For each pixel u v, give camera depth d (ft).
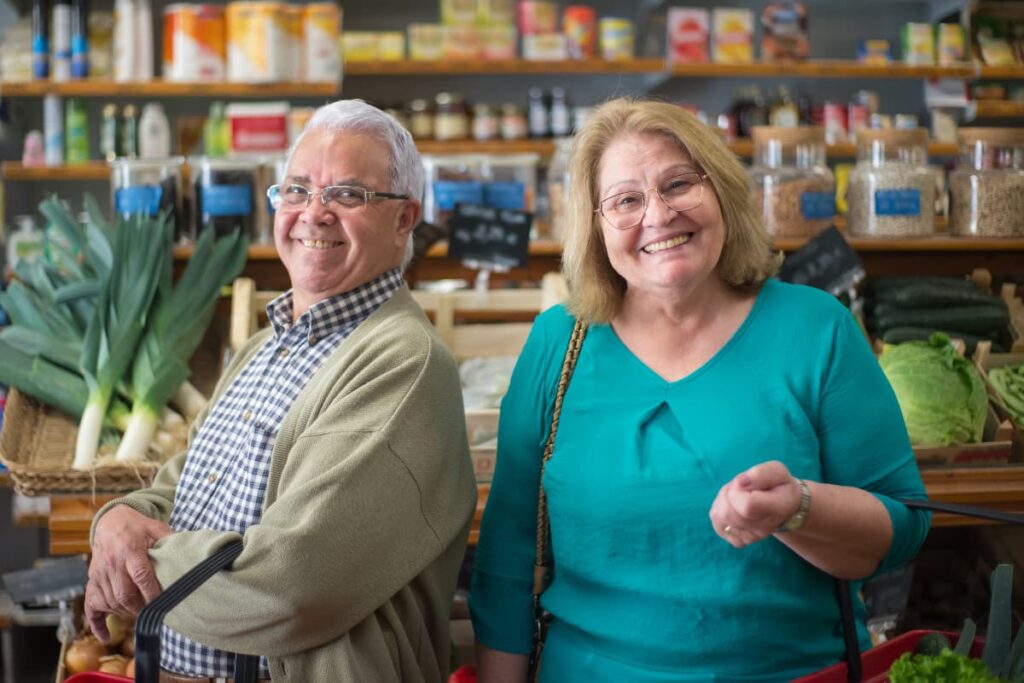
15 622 10.57
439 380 5.36
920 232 8.56
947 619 8.39
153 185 8.55
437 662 5.56
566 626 5.24
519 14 17.51
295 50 15.25
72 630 7.68
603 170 5.14
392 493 5.07
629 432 5.06
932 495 6.90
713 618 4.84
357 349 5.45
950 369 7.31
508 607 5.54
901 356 7.45
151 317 7.78
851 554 4.75
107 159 15.98
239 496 5.43
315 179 5.62
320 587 4.87
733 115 17.98
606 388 5.23
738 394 4.99
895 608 7.73
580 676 5.09
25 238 13.33
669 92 18.95
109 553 5.38
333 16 15.23
